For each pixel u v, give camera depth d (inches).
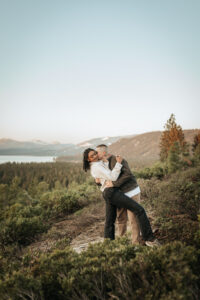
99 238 181.8
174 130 1053.8
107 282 83.0
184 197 226.2
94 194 368.8
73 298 77.9
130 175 128.3
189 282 71.7
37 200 414.9
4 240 207.0
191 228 127.0
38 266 95.5
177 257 77.8
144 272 78.9
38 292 81.8
